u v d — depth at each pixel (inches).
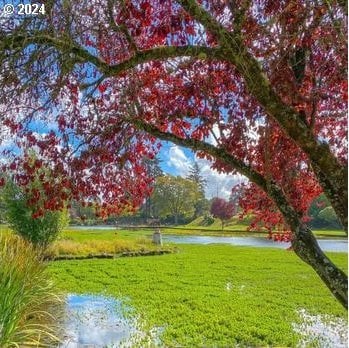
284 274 546.6
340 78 162.6
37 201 211.0
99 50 185.6
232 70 186.7
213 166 213.6
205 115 198.4
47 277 341.4
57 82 170.2
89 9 156.5
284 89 152.8
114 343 264.5
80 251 770.2
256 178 158.4
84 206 217.2
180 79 199.8
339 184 134.6
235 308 358.9
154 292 424.5
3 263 212.8
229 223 2180.1
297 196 203.3
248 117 195.9
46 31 148.3
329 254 733.9
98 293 415.5
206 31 152.9
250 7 142.2
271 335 285.9
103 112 207.3
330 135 201.9
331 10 132.2
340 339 282.4
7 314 188.4
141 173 237.8
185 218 2346.2
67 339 261.6
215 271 573.3
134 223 2174.0
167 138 176.6
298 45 152.4
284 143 194.5
